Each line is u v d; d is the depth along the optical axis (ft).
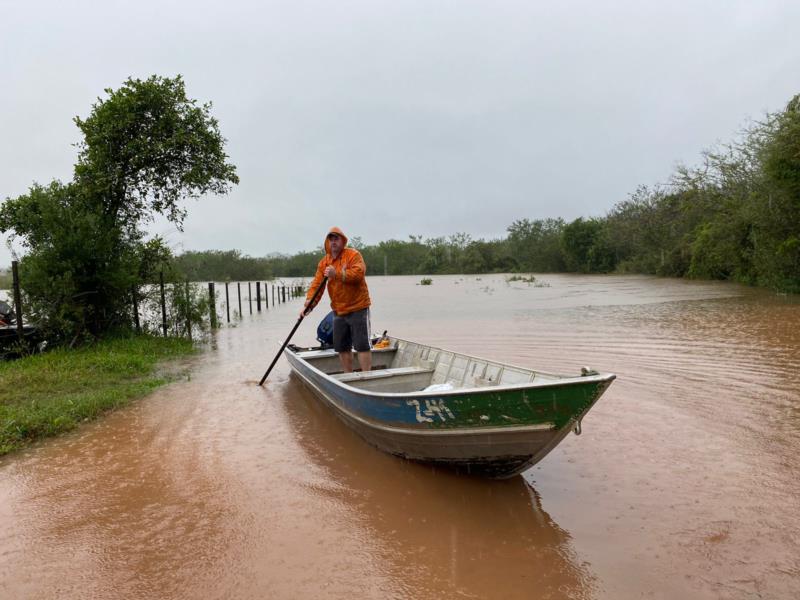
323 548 11.54
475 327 44.16
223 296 108.27
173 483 14.83
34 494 14.23
